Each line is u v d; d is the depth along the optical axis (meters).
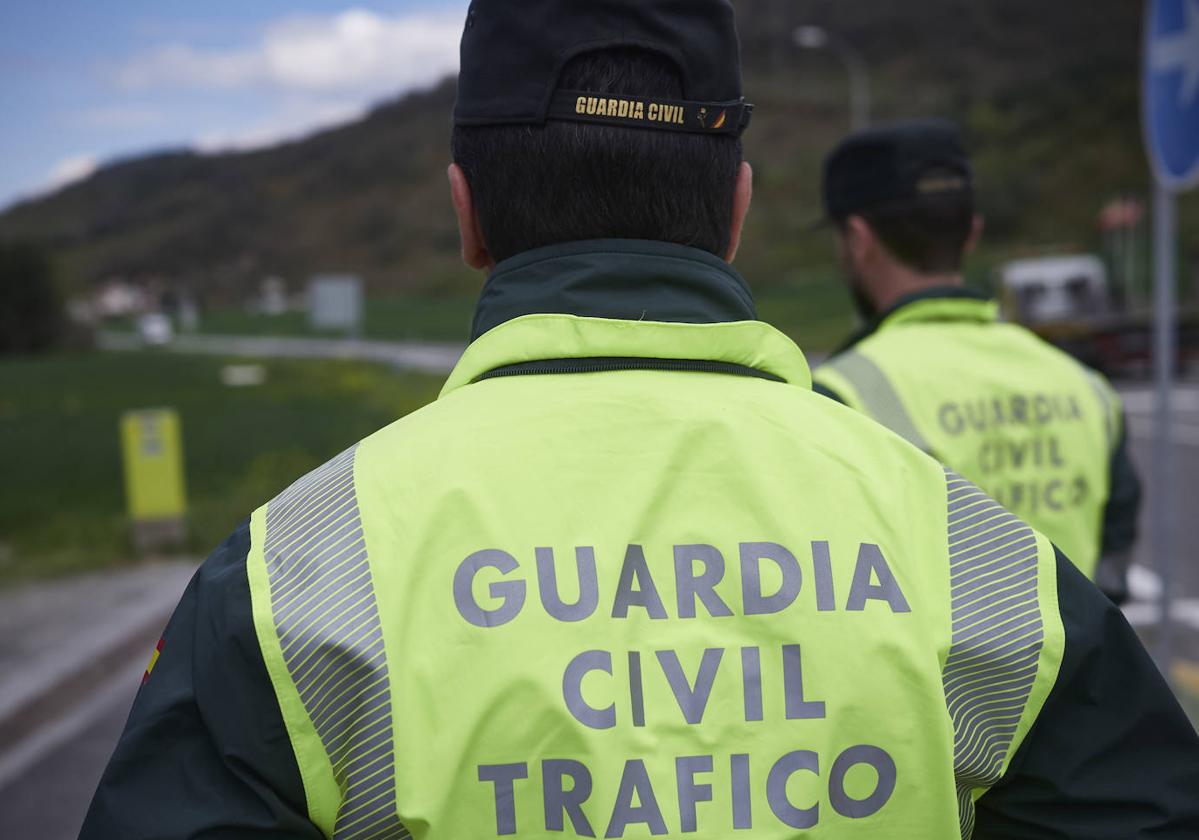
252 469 12.28
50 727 5.54
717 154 1.05
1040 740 0.98
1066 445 2.14
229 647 0.91
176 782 0.91
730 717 0.91
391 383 28.83
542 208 1.03
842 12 106.94
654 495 0.96
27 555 8.76
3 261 55.28
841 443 1.02
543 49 1.01
